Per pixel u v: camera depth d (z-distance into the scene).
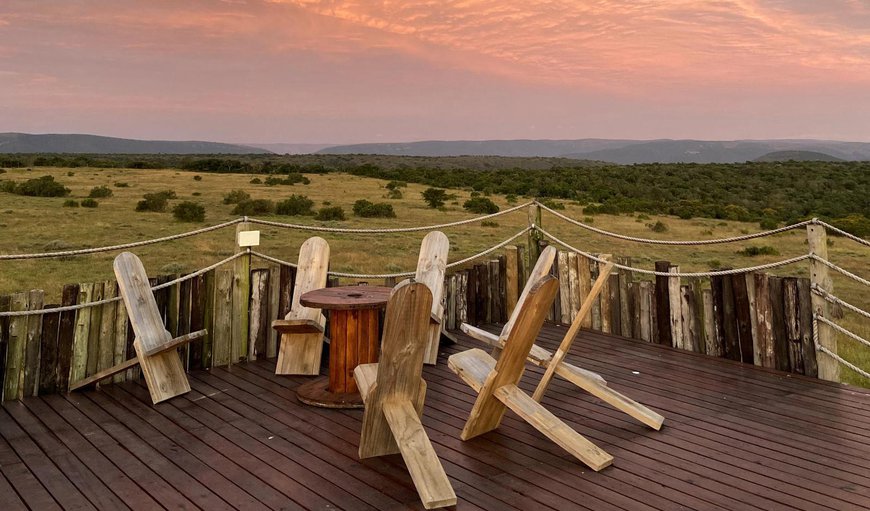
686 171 76.44
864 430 4.33
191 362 5.86
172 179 51.22
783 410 4.79
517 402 4.01
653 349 6.72
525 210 38.22
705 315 6.54
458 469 3.69
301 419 4.55
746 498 3.29
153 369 4.93
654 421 4.35
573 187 59.16
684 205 44.00
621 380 5.61
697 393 5.23
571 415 4.71
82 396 5.04
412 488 3.41
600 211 38.53
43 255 4.96
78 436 4.17
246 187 46.50
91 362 5.29
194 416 4.59
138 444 4.04
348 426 4.41
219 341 5.98
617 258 7.49
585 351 6.63
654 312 7.03
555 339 7.16
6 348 4.89
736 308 6.27
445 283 7.40
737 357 6.27
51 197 34.16
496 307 7.93
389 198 42.69
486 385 4.00
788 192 58.09
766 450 3.99
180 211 26.75
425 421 4.54
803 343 5.76
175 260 17.27
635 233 28.91
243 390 5.25
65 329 5.15
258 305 6.27
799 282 5.78
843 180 64.38
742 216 38.84
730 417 4.64
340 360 4.99
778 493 3.36
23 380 4.97
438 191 40.59
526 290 5.42
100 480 3.50
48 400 4.92
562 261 7.99
